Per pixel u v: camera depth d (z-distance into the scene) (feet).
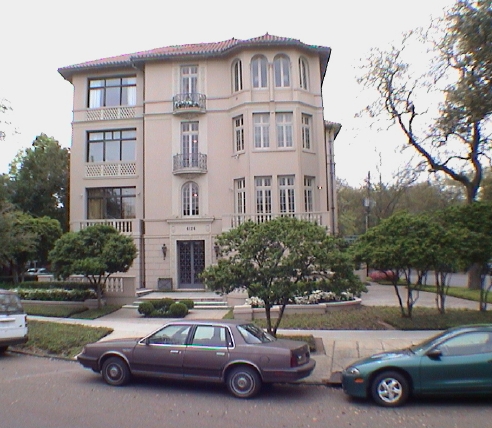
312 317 54.95
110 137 93.09
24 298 70.44
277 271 37.99
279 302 39.68
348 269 39.04
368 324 50.85
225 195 86.22
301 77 87.71
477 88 52.80
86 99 93.76
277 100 84.94
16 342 41.24
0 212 58.29
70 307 65.51
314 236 38.78
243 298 66.44
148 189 87.81
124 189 91.66
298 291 37.99
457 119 64.75
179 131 88.33
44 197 123.24
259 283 37.99
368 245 50.39
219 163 87.04
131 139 92.53
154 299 67.62
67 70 92.79
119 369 30.78
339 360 36.70
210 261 84.48
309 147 87.10
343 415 24.90
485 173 114.01
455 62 67.62
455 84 62.49
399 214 52.06
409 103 78.23
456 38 55.57
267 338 30.66
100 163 91.30
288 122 85.35
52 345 42.63
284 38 86.69
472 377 25.88
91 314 60.64
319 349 39.99
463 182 81.15
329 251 38.93
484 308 57.16
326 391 29.99
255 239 38.58
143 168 90.43
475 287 80.94
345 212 171.94
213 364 28.66
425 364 26.30
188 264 86.07
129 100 93.20
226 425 23.15
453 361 26.14
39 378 33.09
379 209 130.62
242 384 28.09
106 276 69.51
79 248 61.62
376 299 72.18
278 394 29.17
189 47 96.27
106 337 46.06
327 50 88.58
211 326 29.91
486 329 26.99
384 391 26.53
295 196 83.15
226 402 27.30
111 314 62.75
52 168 123.75
